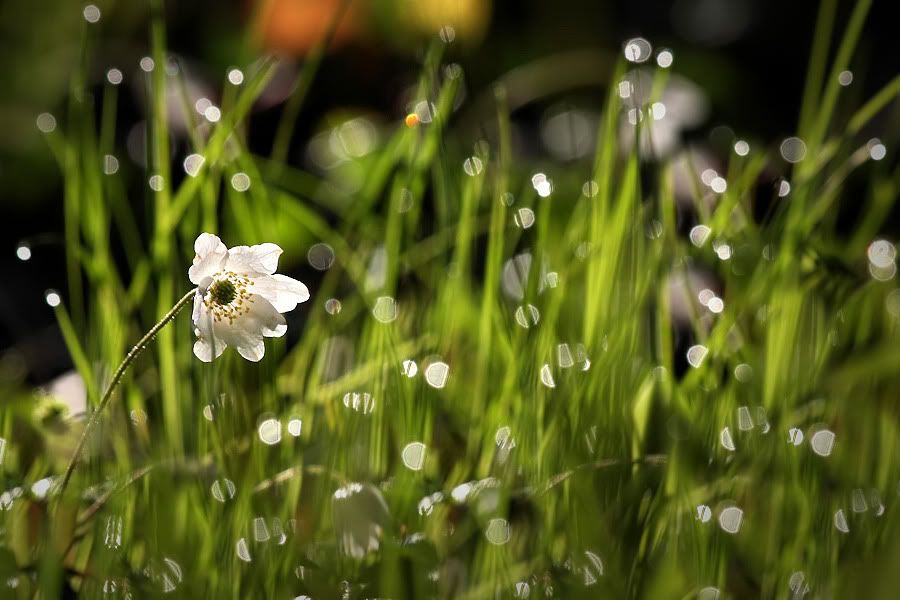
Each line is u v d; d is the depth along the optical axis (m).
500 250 0.94
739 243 0.98
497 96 0.98
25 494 0.87
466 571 0.88
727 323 0.93
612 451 0.89
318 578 0.86
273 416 0.90
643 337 0.96
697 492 0.89
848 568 0.88
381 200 1.28
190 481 0.88
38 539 0.86
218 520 0.86
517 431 0.90
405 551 0.86
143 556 0.87
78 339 0.95
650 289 0.95
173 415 0.91
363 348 0.95
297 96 1.01
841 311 0.96
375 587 0.86
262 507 0.87
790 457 0.89
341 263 1.01
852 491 0.90
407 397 0.90
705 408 0.91
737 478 0.90
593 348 0.92
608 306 0.92
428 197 1.15
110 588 0.83
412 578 0.86
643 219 0.95
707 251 0.98
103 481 0.90
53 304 0.92
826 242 1.02
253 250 0.83
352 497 0.86
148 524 0.86
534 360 0.91
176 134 1.21
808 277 0.94
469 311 0.99
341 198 1.32
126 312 0.94
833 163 1.00
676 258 0.96
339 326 0.99
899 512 0.89
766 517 0.90
